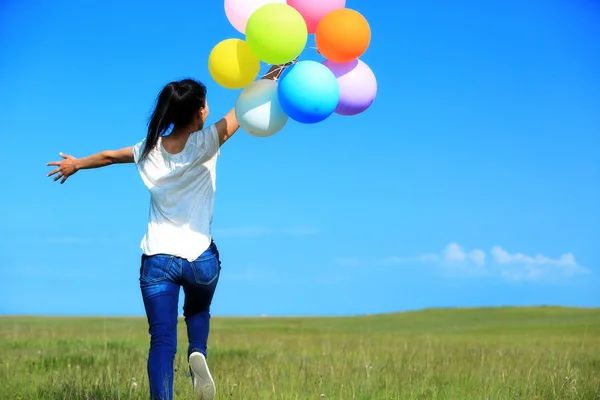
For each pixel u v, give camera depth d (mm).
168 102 4949
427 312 44344
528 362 9844
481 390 7066
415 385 7211
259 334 22766
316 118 5016
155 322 4812
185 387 6312
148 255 4863
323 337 21000
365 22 5227
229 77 5090
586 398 6574
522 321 35281
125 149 5113
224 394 6188
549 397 6637
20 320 37531
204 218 4969
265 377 7582
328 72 5012
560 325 29969
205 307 5246
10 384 6840
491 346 15188
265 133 5148
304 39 5023
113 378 6750
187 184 4941
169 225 4895
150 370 4703
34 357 9930
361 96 5387
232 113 5191
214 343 14188
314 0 5203
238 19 5277
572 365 9336
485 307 45375
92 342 13633
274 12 4910
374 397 6887
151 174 4957
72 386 6215
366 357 10242
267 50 4918
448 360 10172
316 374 7910
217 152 5094
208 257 4910
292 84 4902
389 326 34969
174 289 4875
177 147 4980
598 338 19781
